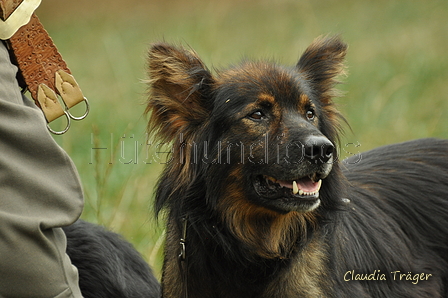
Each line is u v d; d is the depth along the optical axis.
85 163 11.54
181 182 6.64
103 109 14.77
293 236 6.68
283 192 6.23
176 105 6.75
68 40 24.34
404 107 14.43
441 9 24.48
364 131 13.18
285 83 6.54
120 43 21.42
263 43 20.33
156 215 6.97
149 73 6.58
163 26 24.73
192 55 6.79
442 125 13.40
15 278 4.39
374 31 22.38
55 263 4.56
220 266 6.59
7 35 4.81
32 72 5.05
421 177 8.08
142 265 7.16
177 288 6.58
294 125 6.22
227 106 6.52
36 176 4.48
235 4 28.81
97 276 6.50
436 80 16.39
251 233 6.68
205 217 6.55
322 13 25.62
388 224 7.60
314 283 6.39
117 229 9.64
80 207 4.72
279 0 28.45
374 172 8.19
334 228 6.79
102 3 30.47
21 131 4.42
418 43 20.05
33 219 4.38
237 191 6.55
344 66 7.43
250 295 6.68
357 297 6.73
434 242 7.81
